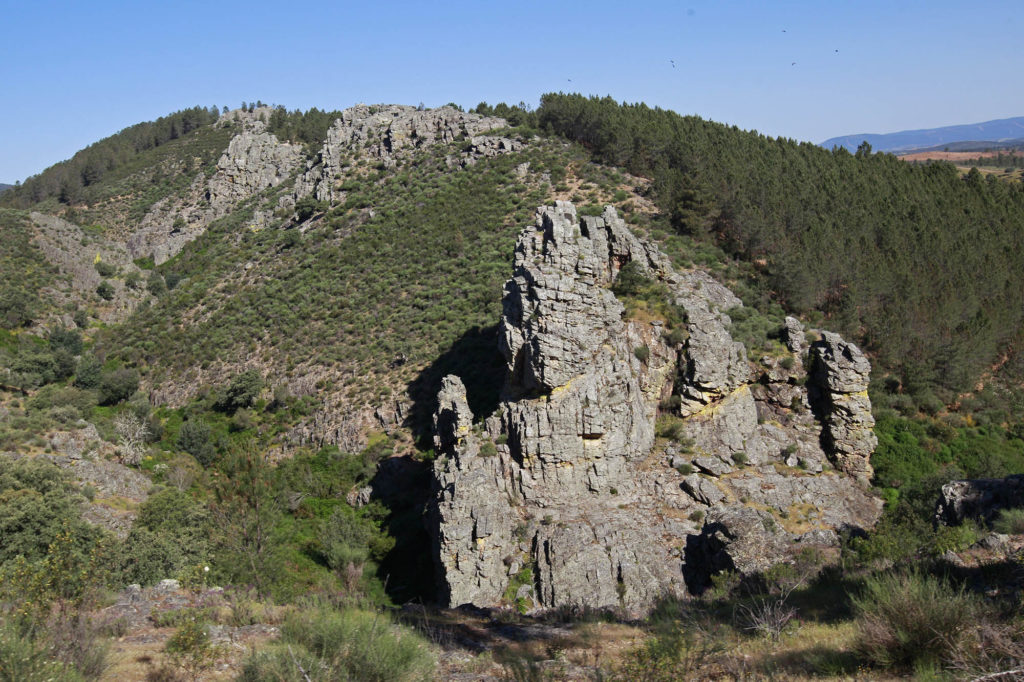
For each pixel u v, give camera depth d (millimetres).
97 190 154500
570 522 37688
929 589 13461
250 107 188875
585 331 41969
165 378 75938
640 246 51781
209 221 130500
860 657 12852
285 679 11867
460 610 23109
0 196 163625
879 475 49281
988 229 80125
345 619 14117
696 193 69250
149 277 115000
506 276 70188
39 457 49625
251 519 30078
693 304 49719
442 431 42906
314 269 84812
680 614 19219
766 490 43219
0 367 78375
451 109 111250
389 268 79000
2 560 29531
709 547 32688
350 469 52000
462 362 58062
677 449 43875
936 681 11047
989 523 23547
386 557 42531
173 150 169125
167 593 19422
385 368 62000
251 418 62938
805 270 63188
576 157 91688
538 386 40844
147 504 39062
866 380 48469
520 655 14992
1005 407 58500
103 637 14727
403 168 101500
